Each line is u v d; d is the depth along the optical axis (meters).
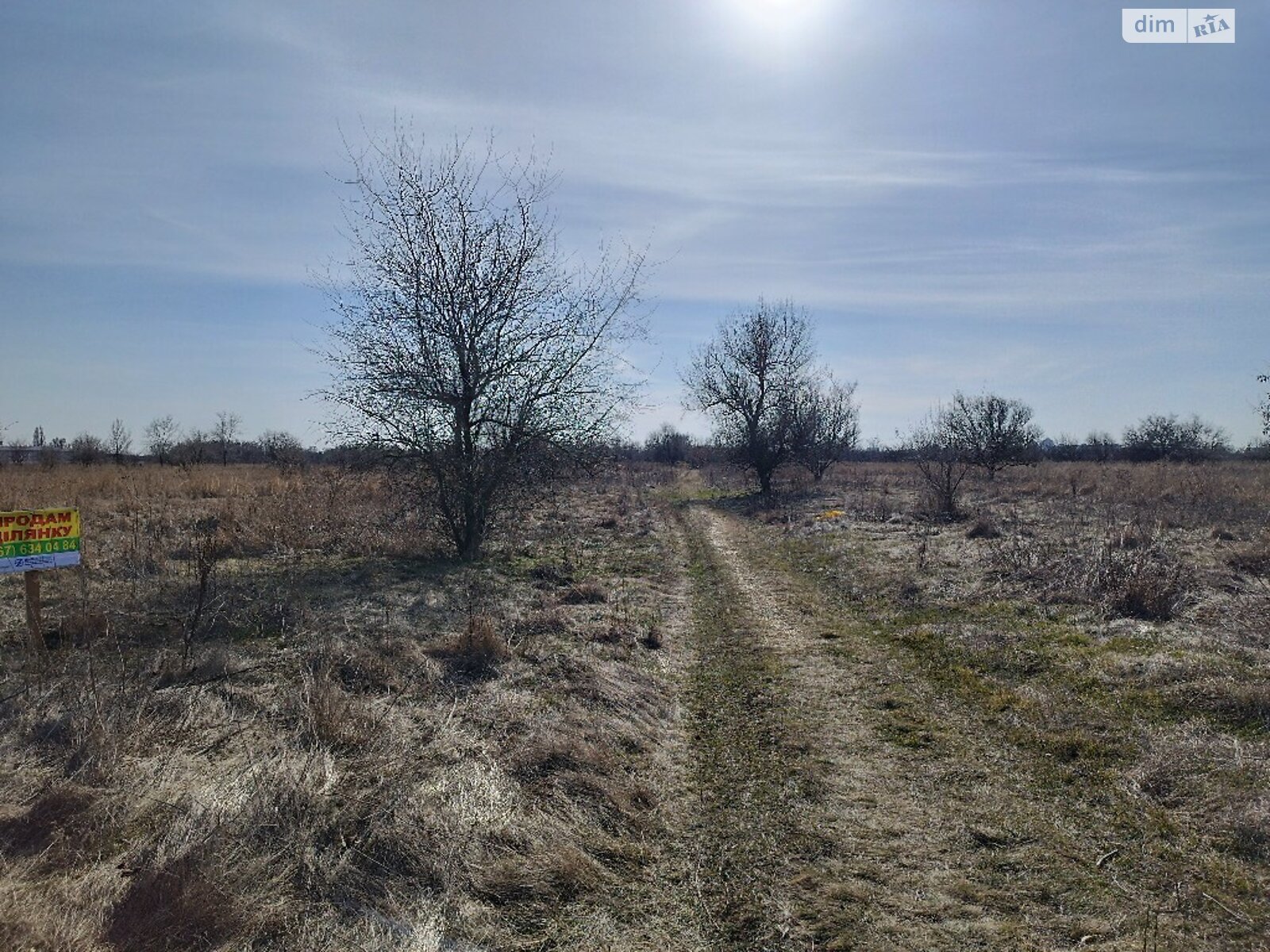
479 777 5.92
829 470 45.69
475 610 11.02
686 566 17.14
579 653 9.38
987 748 6.96
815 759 6.82
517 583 13.52
